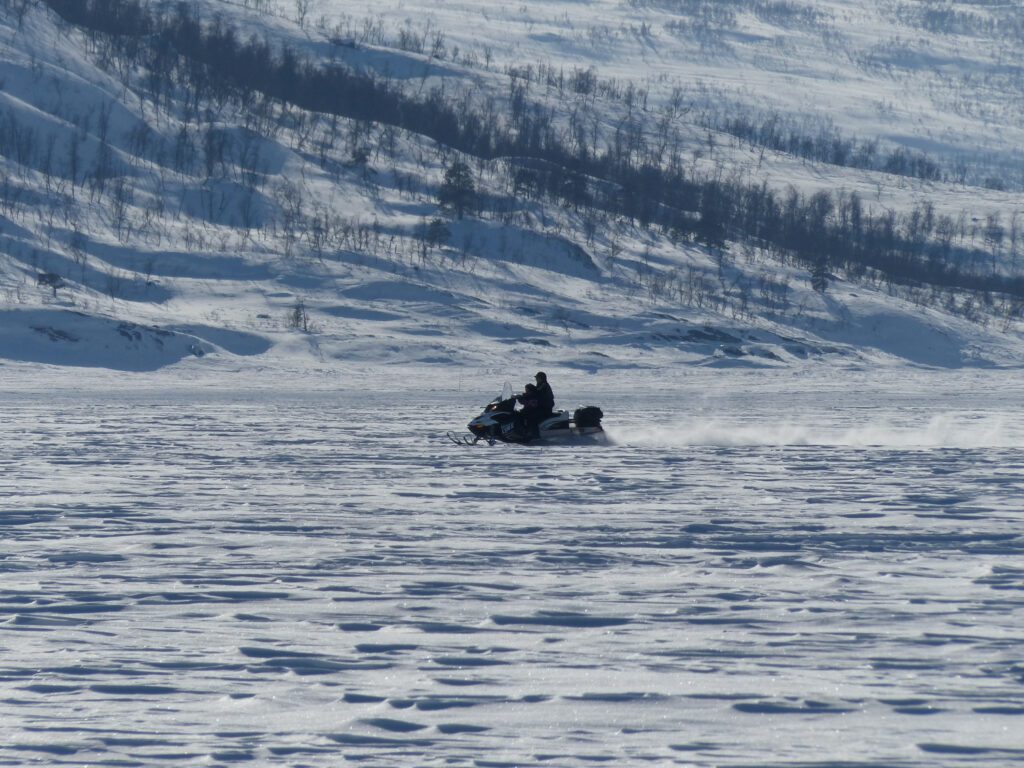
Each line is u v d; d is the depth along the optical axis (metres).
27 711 27.28
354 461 90.38
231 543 50.38
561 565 45.12
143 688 29.05
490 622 35.78
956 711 26.91
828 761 23.70
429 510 61.19
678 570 44.09
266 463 88.56
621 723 26.28
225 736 25.52
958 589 40.38
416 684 29.31
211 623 35.78
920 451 100.12
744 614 36.69
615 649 32.56
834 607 37.59
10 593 40.16
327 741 25.14
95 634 34.41
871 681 29.31
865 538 51.56
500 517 58.47
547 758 24.03
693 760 23.81
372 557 46.91
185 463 88.56
